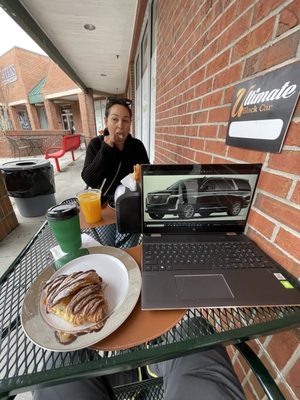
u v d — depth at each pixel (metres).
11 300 0.50
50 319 0.41
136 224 0.74
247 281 0.49
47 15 2.27
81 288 0.43
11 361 0.37
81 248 0.63
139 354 0.36
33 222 2.25
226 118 0.73
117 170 1.36
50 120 9.55
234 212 0.66
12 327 0.43
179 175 0.62
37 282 0.50
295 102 0.46
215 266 0.54
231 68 0.68
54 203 2.58
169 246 0.62
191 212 0.66
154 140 2.32
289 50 0.46
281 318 0.42
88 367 0.34
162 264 0.54
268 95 0.53
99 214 0.82
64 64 3.75
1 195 1.96
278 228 0.54
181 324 0.43
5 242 1.88
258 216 0.62
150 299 0.44
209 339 0.39
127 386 0.72
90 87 6.77
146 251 0.59
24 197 2.28
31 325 0.39
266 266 0.54
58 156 4.65
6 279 0.57
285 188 0.51
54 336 0.37
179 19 1.20
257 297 0.45
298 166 0.47
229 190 0.63
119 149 1.37
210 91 0.84
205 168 0.61
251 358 0.45
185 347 0.37
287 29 0.46
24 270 0.60
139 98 3.69
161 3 1.67
